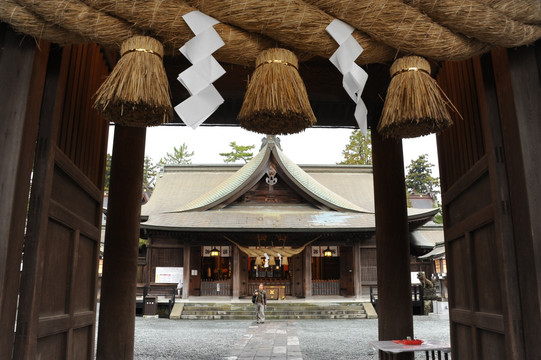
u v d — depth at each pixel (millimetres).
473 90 2939
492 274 2631
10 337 2047
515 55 2289
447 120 1978
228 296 21609
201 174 31703
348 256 22312
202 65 1896
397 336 5141
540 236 2107
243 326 15578
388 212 5398
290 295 22406
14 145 2068
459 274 3330
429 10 1903
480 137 2844
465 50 1983
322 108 5453
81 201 3230
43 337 2482
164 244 21562
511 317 2250
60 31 1901
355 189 31438
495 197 2416
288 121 2129
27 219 2307
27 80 2148
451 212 3545
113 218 4816
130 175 4910
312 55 2131
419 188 53719
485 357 2783
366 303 20250
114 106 1985
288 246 21328
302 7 1866
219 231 20375
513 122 2271
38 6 1759
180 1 1866
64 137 2797
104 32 1841
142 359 8016
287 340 11281
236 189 22344
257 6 1839
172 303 19469
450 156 3580
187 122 1903
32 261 2270
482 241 2801
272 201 23531
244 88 4918
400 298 5215
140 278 24531
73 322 2922
